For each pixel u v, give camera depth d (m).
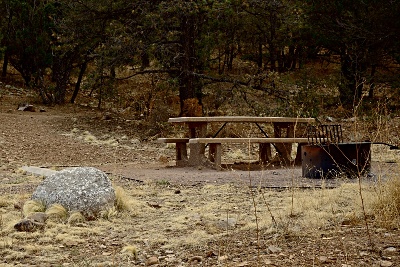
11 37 21.97
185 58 17.39
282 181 7.91
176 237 5.06
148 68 24.14
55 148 13.69
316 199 6.06
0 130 15.31
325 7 17.80
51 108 20.55
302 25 17.05
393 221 4.85
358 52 17.94
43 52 21.17
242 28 20.12
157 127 16.36
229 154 13.10
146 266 4.23
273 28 19.16
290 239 4.64
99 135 15.69
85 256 4.58
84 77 27.33
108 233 5.36
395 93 17.97
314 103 16.64
